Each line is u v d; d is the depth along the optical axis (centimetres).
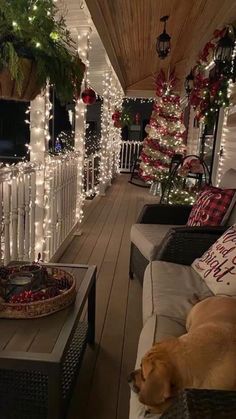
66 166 374
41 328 139
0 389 140
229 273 172
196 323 134
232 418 76
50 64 189
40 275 159
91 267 204
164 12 479
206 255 198
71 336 136
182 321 152
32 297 148
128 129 1216
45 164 287
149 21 511
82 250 382
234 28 362
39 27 184
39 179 281
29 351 124
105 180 757
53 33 188
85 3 324
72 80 206
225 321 127
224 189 268
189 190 445
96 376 186
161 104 736
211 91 371
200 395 81
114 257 363
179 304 165
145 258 254
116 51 637
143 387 103
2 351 124
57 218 344
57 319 146
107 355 204
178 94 789
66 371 170
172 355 108
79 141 440
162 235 262
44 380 140
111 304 263
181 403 80
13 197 234
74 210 431
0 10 175
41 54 186
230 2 400
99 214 554
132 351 208
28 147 284
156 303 166
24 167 246
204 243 214
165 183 517
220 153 439
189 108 765
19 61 177
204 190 280
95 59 558
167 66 887
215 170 465
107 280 306
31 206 271
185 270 203
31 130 281
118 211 579
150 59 787
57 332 136
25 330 137
